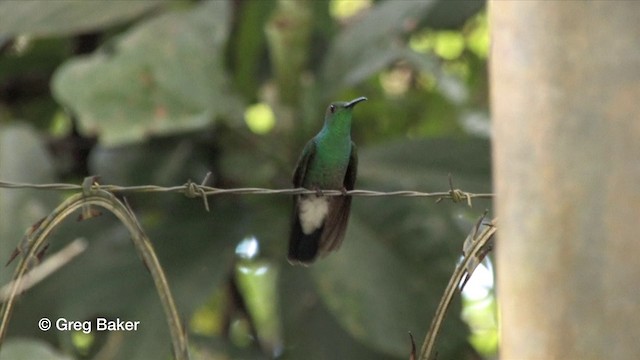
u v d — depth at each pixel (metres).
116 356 11.95
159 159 13.63
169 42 12.48
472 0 14.31
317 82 13.10
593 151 5.33
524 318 5.40
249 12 13.91
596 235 5.31
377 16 13.21
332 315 13.10
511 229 5.48
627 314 5.25
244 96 14.16
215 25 12.98
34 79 16.31
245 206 13.45
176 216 13.29
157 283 6.92
